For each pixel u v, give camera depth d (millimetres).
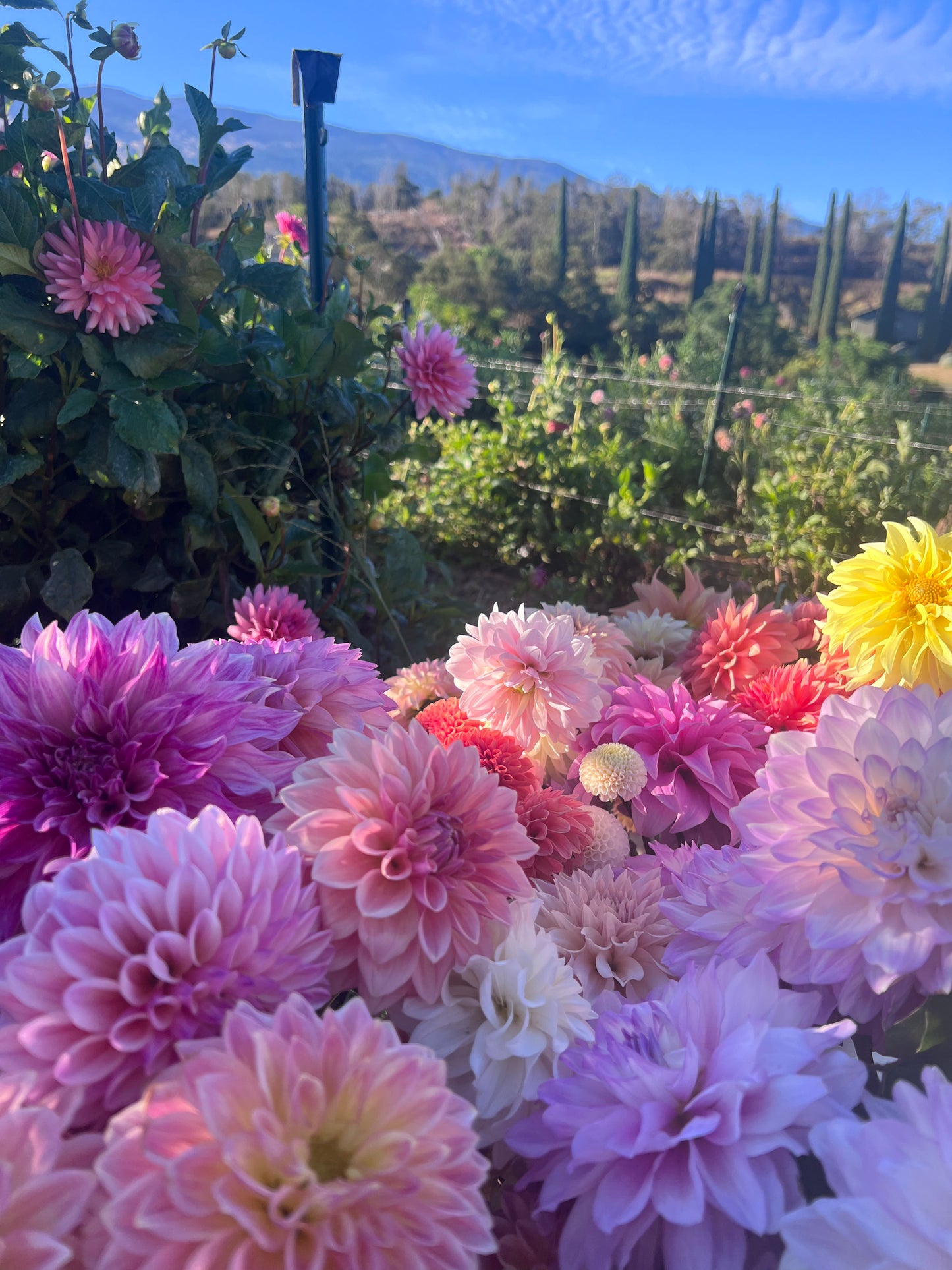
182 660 840
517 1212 719
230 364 1948
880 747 769
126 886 577
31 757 741
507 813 801
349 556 2359
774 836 782
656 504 5375
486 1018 767
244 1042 528
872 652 1294
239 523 1981
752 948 791
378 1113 537
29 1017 553
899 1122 550
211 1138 500
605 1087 670
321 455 2352
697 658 1581
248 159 2070
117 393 1723
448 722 1182
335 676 981
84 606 1945
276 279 2189
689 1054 637
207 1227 472
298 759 835
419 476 5543
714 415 5898
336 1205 478
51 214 1817
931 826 729
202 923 585
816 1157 634
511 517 5008
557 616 1646
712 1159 586
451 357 2320
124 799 724
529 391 8125
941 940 655
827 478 5062
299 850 700
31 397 1772
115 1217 466
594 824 1126
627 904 1021
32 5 1646
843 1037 638
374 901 707
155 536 2074
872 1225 499
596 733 1277
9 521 1953
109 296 1632
